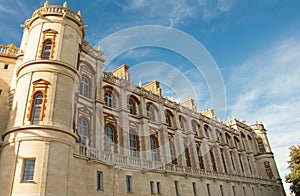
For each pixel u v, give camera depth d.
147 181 28.70
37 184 17.25
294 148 50.09
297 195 48.22
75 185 20.12
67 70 22.62
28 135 18.81
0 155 20.05
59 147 19.22
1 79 25.03
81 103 26.70
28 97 20.73
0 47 26.53
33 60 21.88
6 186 17.53
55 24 24.23
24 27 25.91
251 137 64.00
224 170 46.91
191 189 34.81
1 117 23.30
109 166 24.73
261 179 55.41
